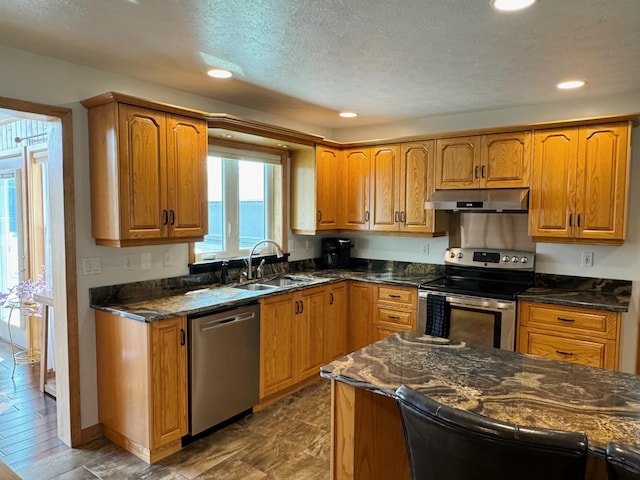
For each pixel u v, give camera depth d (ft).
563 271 11.68
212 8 6.13
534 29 6.77
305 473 8.07
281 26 6.70
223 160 12.46
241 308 9.87
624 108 10.59
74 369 8.87
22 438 9.21
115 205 8.43
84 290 9.01
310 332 12.09
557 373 5.49
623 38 7.09
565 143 10.59
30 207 13.67
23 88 7.97
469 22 6.52
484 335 11.01
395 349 6.41
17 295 13.23
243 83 9.80
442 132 12.84
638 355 10.87
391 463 6.17
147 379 8.16
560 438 3.29
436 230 12.68
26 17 6.48
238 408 9.98
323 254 15.34
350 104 11.69
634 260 10.76
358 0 5.84
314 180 13.51
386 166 13.41
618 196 10.03
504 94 10.64
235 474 8.04
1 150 14.88
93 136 8.73
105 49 7.77
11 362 13.55
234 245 12.90
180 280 10.96
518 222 12.30
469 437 3.57
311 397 11.44
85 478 7.84
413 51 7.75
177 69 8.86
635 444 3.77
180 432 8.74
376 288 12.96
